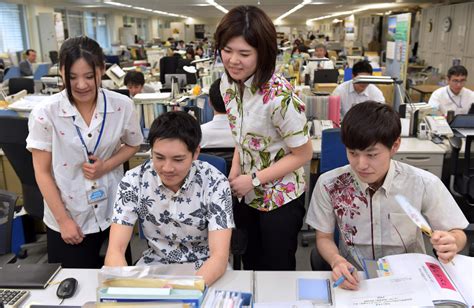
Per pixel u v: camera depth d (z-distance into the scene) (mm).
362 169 1287
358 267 1421
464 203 2914
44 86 5410
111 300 1011
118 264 1299
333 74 5938
